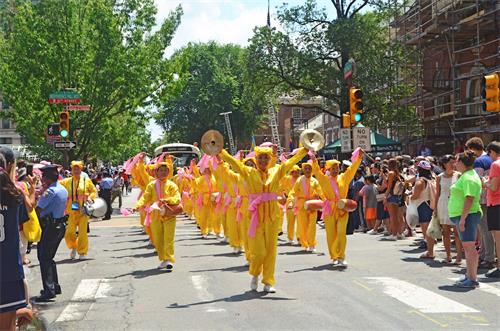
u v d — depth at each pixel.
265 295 9.01
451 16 27.16
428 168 12.93
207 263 12.30
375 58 33.91
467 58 28.36
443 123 30.77
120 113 34.47
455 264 11.61
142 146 73.62
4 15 34.72
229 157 9.15
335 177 11.64
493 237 10.11
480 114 25.84
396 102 33.53
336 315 7.71
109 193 25.08
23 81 31.97
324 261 12.37
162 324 7.39
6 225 4.75
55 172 9.33
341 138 18.78
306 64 35.75
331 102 37.91
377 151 28.73
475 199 9.31
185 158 37.53
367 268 11.32
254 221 9.11
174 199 11.41
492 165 9.78
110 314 8.03
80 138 33.25
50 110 32.56
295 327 7.12
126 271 11.52
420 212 12.80
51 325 7.45
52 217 9.20
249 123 75.31
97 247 15.50
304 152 9.46
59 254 14.18
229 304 8.42
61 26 31.56
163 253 11.57
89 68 31.77
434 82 31.44
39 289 9.93
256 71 37.53
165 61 33.47
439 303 8.36
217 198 16.16
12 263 4.77
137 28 33.28
